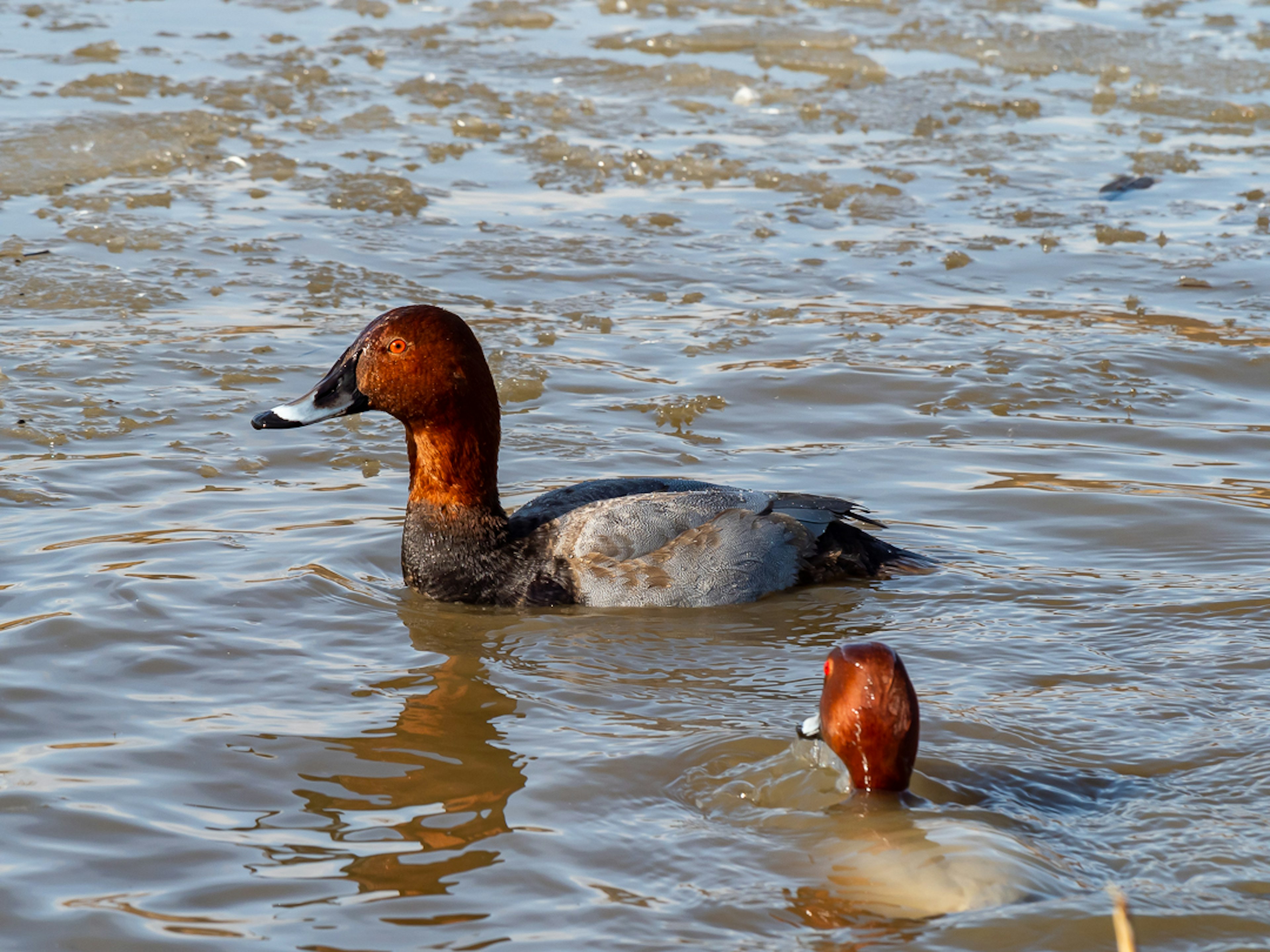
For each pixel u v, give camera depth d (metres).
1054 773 7.38
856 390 14.16
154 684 8.43
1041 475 12.24
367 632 9.38
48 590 9.59
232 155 20.50
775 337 15.56
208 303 15.94
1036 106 23.50
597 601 9.96
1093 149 21.98
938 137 22.41
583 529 10.15
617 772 7.47
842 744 7.04
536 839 6.81
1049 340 15.48
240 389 13.80
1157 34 26.91
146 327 15.21
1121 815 6.93
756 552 10.06
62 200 18.67
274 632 9.23
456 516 10.06
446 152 21.17
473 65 24.89
